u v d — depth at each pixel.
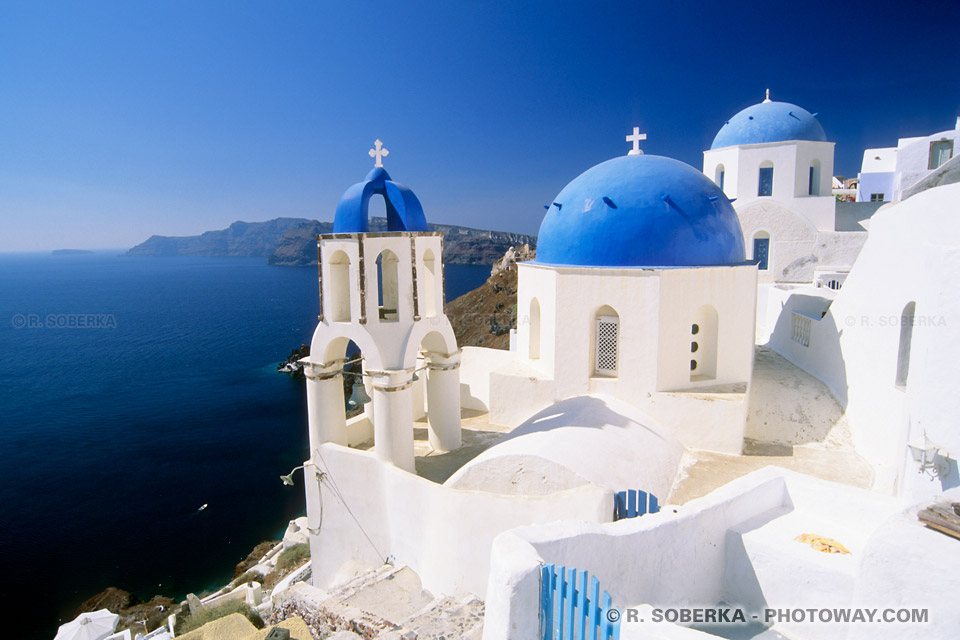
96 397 62.81
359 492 12.48
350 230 12.05
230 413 55.81
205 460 42.97
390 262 13.70
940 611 4.56
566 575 5.17
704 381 13.08
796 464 11.73
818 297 16.02
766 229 24.11
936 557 4.64
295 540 26.02
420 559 11.20
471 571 10.09
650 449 11.29
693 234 12.79
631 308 12.62
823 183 24.75
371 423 15.26
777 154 24.28
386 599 10.65
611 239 13.00
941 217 9.12
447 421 14.05
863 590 5.05
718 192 13.73
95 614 20.36
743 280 12.85
